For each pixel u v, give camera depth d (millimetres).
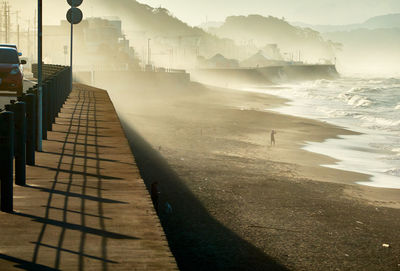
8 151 6609
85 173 9344
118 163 10430
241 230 18562
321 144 48656
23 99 9602
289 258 16078
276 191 25328
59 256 5160
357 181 31547
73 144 12492
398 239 18875
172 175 27344
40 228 6055
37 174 9062
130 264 5012
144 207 7172
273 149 43469
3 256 5094
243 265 15227
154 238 5836
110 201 7445
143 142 39375
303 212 21734
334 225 20156
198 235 17734
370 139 53656
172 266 4984
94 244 5566
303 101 111500
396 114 85312
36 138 11359
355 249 17469
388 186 30312
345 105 103375
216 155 37094
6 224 6152
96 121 16953
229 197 23328
